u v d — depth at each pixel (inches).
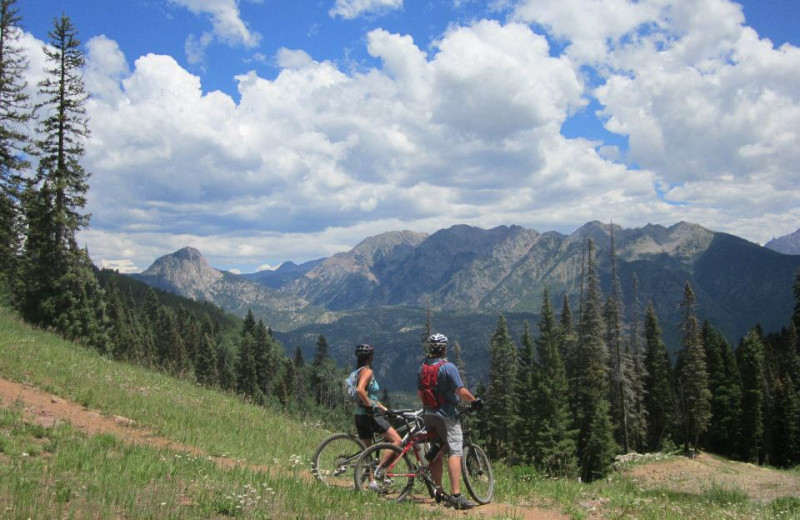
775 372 3095.5
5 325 959.0
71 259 1611.7
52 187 1523.1
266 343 4163.4
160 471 315.6
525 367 2349.9
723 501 649.0
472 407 326.6
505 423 2329.0
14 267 1581.0
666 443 2635.3
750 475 1663.4
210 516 246.4
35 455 329.7
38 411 462.9
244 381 3774.6
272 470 401.4
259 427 626.5
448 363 326.0
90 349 1029.2
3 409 433.4
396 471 329.4
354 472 326.6
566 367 2244.1
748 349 2952.8
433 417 323.9
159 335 5103.3
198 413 624.4
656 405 2783.0
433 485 330.3
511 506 347.3
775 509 498.3
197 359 3917.3
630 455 1881.2
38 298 1594.5
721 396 2778.1
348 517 269.0
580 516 339.3
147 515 236.4
